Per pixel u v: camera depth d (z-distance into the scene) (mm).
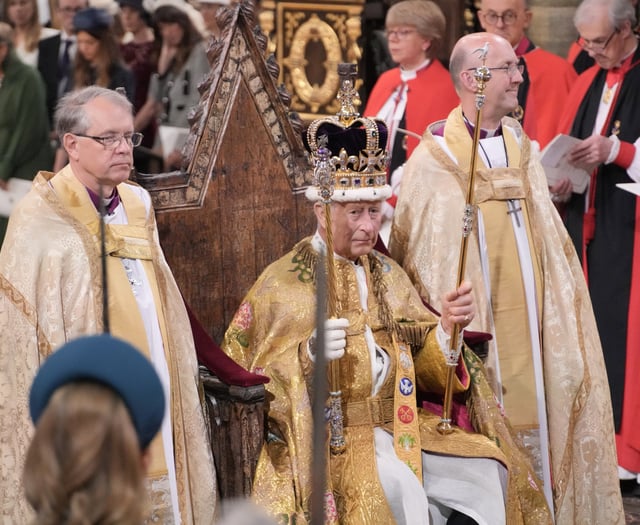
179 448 6184
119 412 2939
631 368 9352
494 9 10516
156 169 11062
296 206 7469
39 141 10641
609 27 9297
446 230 7449
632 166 9117
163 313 6246
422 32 10758
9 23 10773
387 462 6422
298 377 6426
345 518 6234
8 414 5906
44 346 5859
